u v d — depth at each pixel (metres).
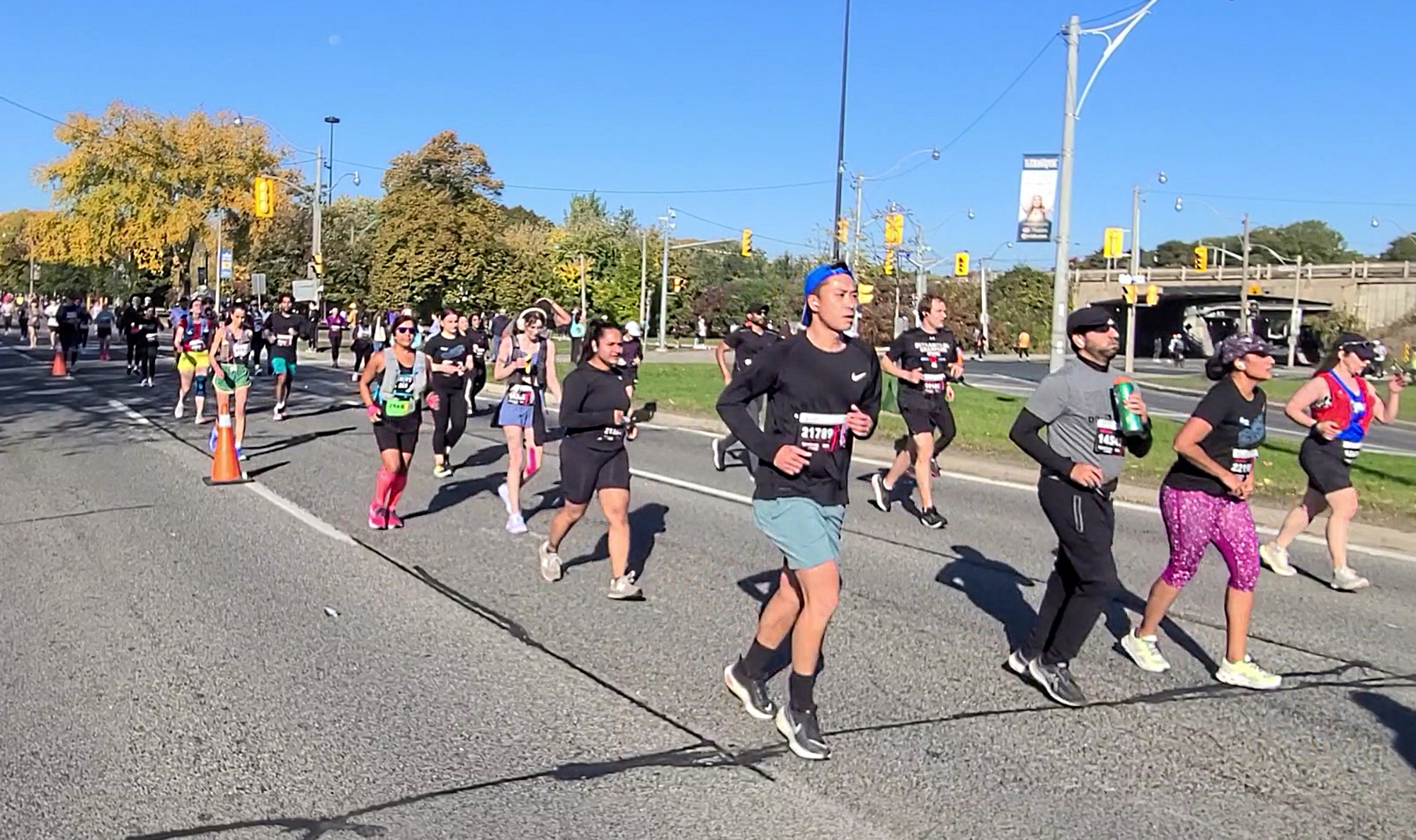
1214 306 75.88
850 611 7.93
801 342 5.29
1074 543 6.04
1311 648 7.29
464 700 6.06
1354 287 78.44
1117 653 7.07
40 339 53.84
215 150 58.66
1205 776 5.21
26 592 8.20
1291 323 69.25
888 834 4.57
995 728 5.75
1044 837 4.58
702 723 5.77
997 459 15.68
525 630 7.35
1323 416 8.91
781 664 6.71
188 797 4.89
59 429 18.19
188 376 19.59
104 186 58.09
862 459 16.14
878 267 56.06
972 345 73.81
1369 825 4.75
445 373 13.48
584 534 10.35
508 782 5.05
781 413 5.29
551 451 16.30
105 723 5.72
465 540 10.04
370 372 10.32
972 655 6.96
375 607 7.85
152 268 60.97
